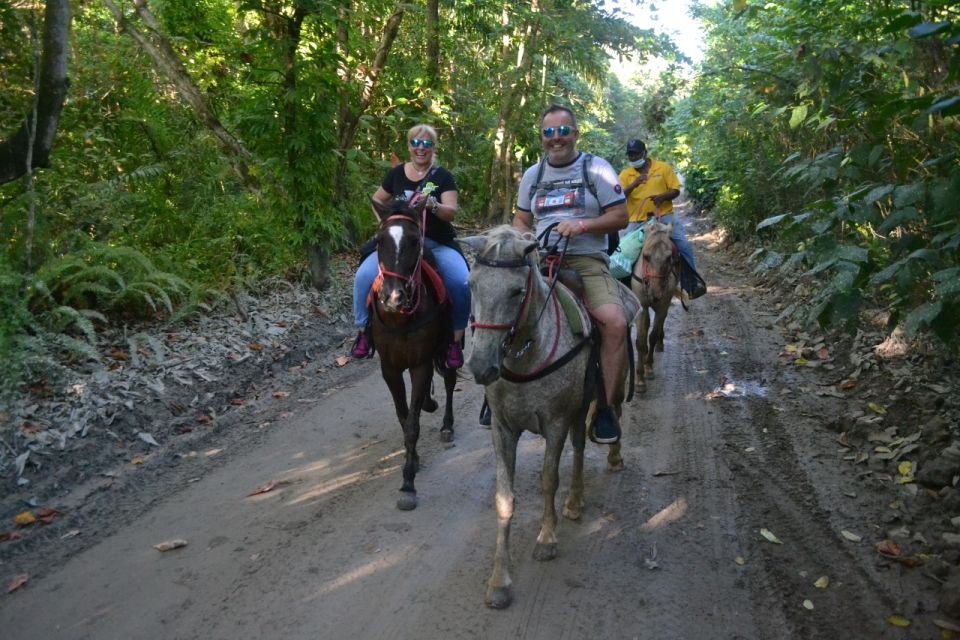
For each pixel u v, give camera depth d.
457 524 4.60
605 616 3.65
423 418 6.44
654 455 5.55
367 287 5.16
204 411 6.36
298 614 3.71
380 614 3.70
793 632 3.49
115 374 6.35
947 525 4.21
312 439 5.98
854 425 5.58
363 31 12.82
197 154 9.72
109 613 3.72
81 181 8.36
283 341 7.99
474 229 16.91
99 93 9.12
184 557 4.23
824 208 3.97
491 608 3.73
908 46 4.62
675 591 3.84
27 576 4.04
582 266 4.27
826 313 4.00
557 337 3.76
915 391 5.80
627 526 4.51
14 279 6.16
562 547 4.29
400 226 4.59
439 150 16.22
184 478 5.27
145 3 8.45
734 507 4.69
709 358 7.94
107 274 7.14
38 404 5.65
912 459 4.96
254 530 4.54
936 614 3.53
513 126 17.48
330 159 9.35
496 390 3.77
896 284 4.00
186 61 9.57
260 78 8.85
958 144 4.38
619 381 4.36
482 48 17.22
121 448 5.51
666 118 18.33
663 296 6.97
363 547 4.33
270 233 9.57
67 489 4.96
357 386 7.27
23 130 6.44
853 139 5.58
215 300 8.32
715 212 20.41
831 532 4.30
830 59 4.91
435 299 4.95
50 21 6.33
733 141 14.39
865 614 3.57
